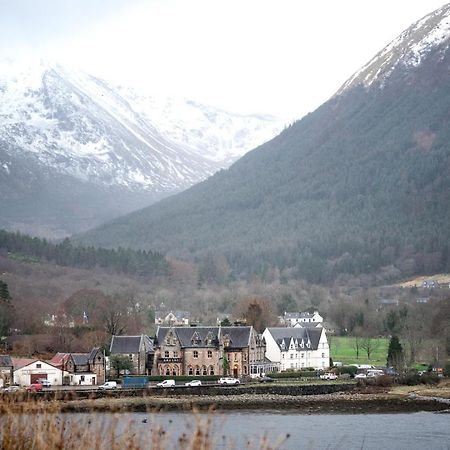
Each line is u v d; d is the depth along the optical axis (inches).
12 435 3144.7
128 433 3718.0
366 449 7421.3
